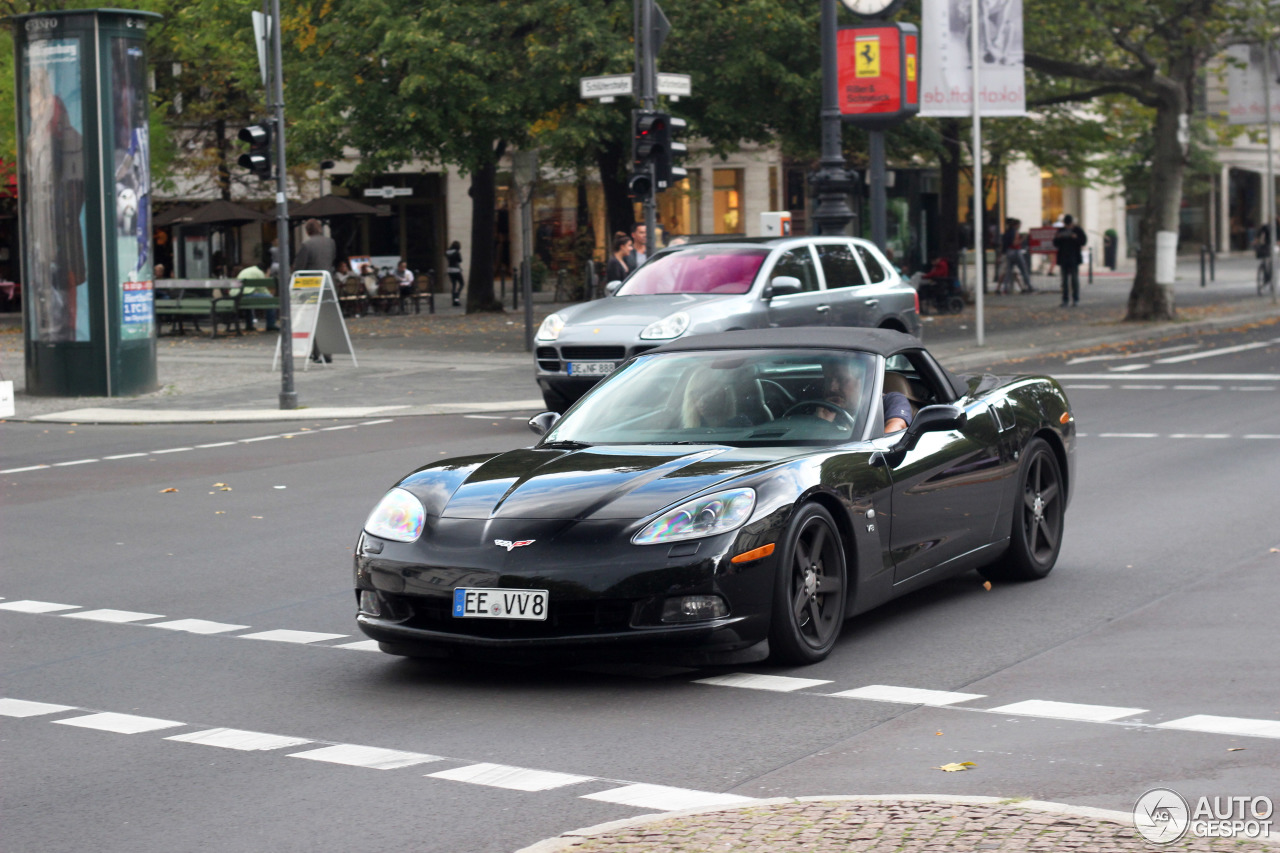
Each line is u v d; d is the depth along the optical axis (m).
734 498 8.10
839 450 8.89
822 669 8.45
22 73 27.00
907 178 55.44
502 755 6.98
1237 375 25.83
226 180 52.66
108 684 8.61
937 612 9.88
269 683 8.54
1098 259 80.69
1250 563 11.09
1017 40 31.20
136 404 25.67
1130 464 16.34
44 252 26.92
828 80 28.69
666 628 7.84
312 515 14.68
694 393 9.55
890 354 9.72
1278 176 93.31
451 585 8.03
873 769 6.57
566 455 8.95
